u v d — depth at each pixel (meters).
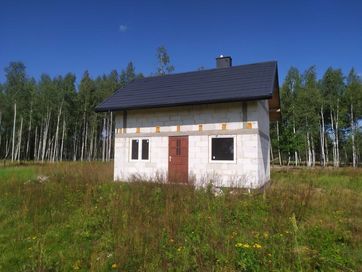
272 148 37.31
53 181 13.09
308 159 38.22
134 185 10.75
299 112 36.38
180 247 5.52
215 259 5.07
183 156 13.01
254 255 4.97
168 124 13.48
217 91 12.76
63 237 6.70
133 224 6.78
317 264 4.82
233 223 7.08
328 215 7.70
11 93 42.34
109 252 5.80
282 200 8.49
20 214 8.23
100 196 9.73
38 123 45.50
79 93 46.88
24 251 5.94
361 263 5.07
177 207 8.01
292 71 40.44
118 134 14.59
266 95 11.09
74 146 47.25
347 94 37.16
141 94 15.02
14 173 18.48
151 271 4.82
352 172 20.30
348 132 39.22
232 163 11.92
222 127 12.28
